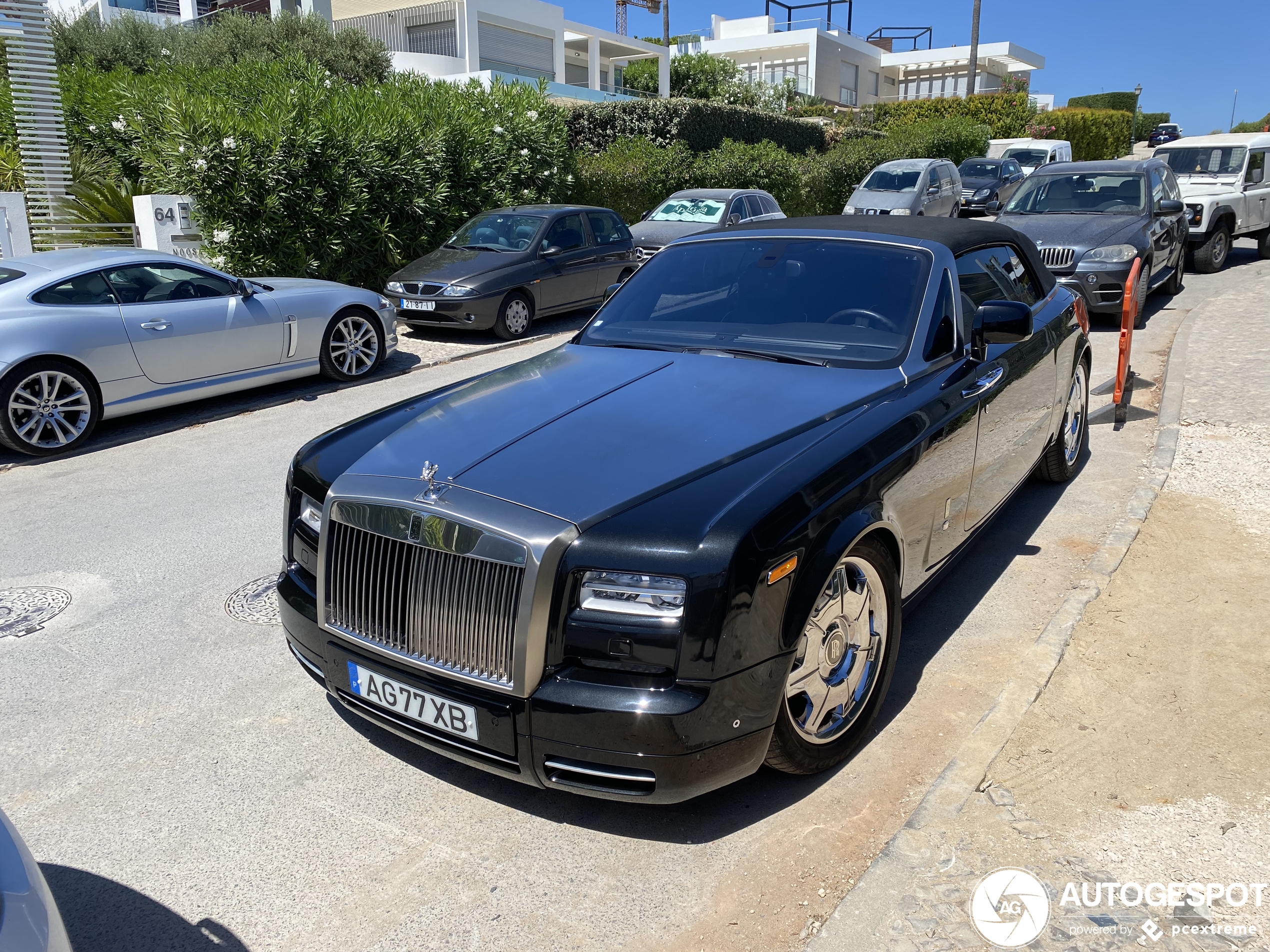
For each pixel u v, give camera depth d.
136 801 3.06
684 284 4.28
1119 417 6.86
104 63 21.80
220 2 29.56
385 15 30.45
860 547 2.96
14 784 3.17
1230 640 3.83
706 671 2.45
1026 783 2.95
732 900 2.57
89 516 5.79
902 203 18.56
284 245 11.59
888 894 2.48
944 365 3.72
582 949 2.42
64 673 3.88
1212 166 15.97
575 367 3.75
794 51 46.19
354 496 2.79
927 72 54.03
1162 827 2.74
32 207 12.71
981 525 4.20
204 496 6.11
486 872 2.70
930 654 3.85
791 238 4.29
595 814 2.95
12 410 6.92
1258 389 7.51
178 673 3.87
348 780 3.15
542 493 2.64
